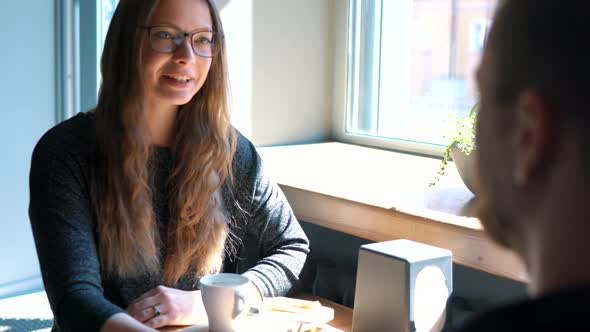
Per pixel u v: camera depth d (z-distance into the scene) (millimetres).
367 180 1835
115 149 1510
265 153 2320
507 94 434
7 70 3119
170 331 1396
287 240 1705
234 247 1715
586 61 393
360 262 1351
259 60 2445
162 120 1608
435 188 1718
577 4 400
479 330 408
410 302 1271
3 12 3076
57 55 3230
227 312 1281
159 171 1595
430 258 1293
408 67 2664
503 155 444
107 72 1551
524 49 419
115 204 1499
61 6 3195
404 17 2648
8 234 3223
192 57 1542
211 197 1600
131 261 1517
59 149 1510
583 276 402
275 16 2467
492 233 480
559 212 409
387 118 2598
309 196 1741
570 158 402
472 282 1708
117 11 1565
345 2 2523
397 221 1515
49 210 1440
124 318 1262
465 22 3389
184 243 1572
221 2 2336
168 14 1530
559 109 404
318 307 1466
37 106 3225
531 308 392
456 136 1590
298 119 2570
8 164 3184
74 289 1333
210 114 1630
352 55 2559
